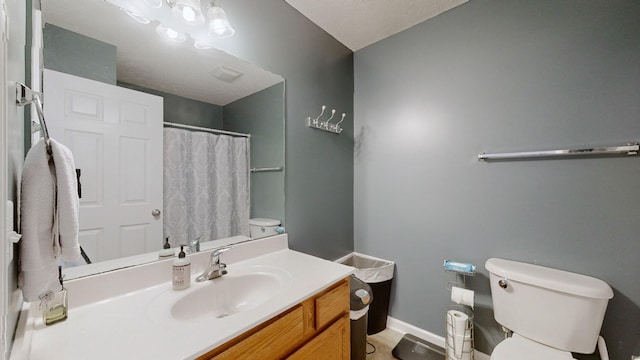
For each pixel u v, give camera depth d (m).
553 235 1.29
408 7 1.59
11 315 0.50
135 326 0.71
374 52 1.98
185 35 1.10
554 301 1.14
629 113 1.12
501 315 1.29
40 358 0.58
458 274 1.59
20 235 0.49
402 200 1.84
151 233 1.02
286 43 1.53
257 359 0.75
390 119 1.90
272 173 1.47
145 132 1.01
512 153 1.38
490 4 1.48
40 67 0.76
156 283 0.98
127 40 0.96
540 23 1.33
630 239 1.12
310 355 0.91
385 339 1.73
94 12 0.88
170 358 0.58
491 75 1.47
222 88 1.25
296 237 1.59
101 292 0.85
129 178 0.96
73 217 0.60
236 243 1.29
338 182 1.93
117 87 0.94
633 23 1.12
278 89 1.49
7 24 0.37
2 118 0.33
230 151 1.29
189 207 1.14
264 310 0.79
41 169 0.56
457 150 1.59
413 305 1.78
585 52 1.22
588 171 1.21
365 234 2.04
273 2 1.46
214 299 1.00
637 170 1.11
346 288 1.13
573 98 1.24
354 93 2.10
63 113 0.81
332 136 1.88
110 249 0.91
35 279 0.54
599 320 1.07
